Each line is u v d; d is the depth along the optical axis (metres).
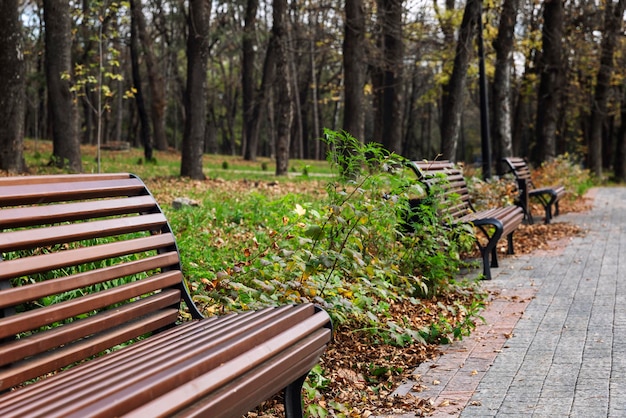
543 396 4.23
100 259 3.25
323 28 30.19
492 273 8.48
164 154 41.66
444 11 24.14
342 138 6.05
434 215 7.04
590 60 31.53
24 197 3.00
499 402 4.16
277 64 26.77
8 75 17.83
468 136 65.75
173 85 58.41
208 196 15.98
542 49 26.77
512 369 4.79
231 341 2.88
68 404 2.21
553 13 25.80
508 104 19.78
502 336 5.65
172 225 9.45
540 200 13.36
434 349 5.32
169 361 2.62
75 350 2.93
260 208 11.34
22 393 2.53
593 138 32.84
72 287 3.04
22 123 18.17
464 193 9.23
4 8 17.66
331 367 4.84
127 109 65.94
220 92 62.25
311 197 16.55
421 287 6.52
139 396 2.24
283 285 4.90
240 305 4.74
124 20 20.41
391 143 25.94
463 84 18.52
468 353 5.21
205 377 2.50
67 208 3.17
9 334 2.66
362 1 22.16
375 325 5.43
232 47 46.69
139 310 3.41
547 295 7.16
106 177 3.62
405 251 6.75
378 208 6.23
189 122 22.22
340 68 47.12
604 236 11.44
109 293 3.23
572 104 37.91
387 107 25.91
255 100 42.22
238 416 2.69
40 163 23.25
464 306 6.52
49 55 19.16
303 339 3.32
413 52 25.22
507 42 19.59
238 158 43.88
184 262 6.48
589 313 6.34
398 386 4.55
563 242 10.91
